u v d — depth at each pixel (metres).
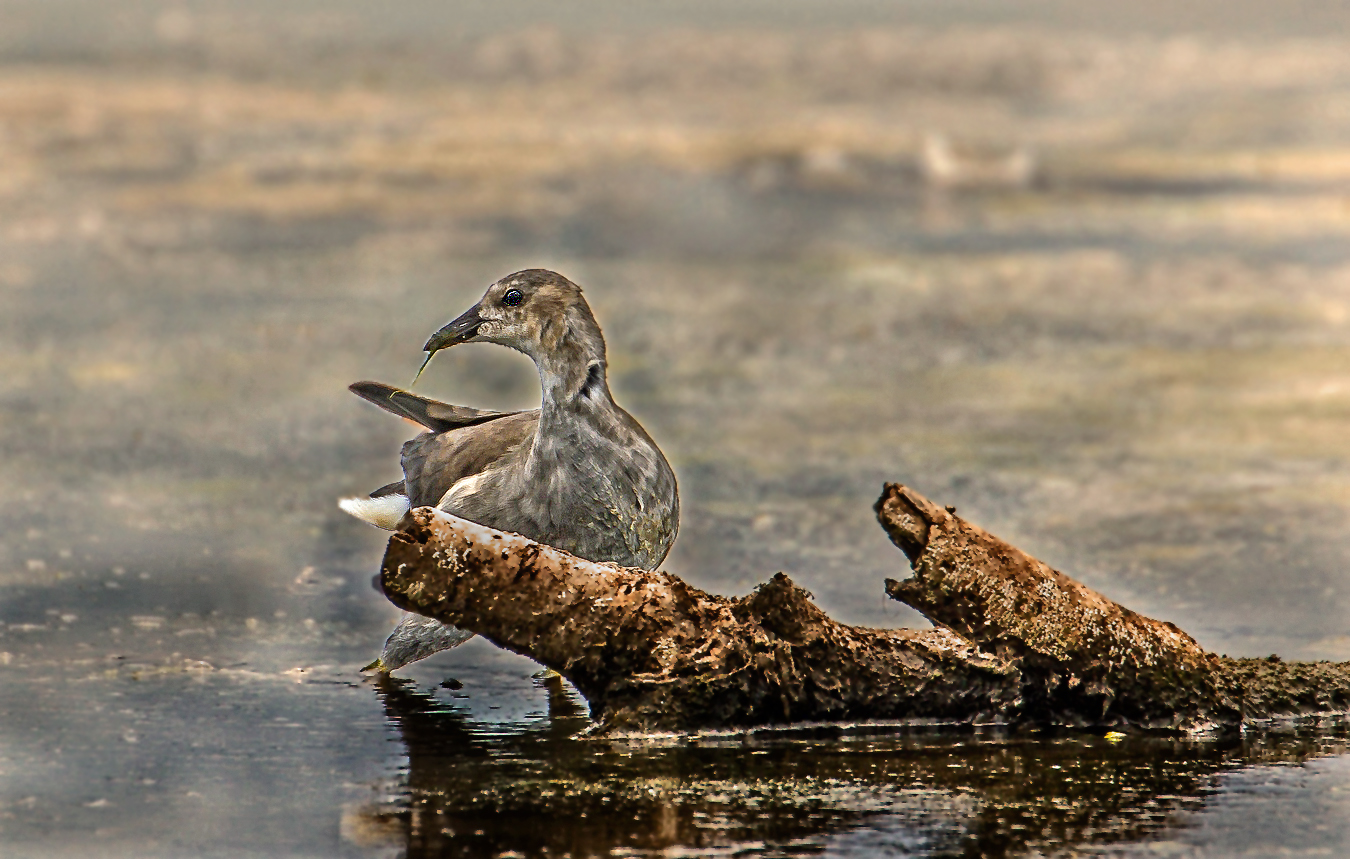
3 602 10.66
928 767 8.04
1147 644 8.72
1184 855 6.99
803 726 8.60
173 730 8.62
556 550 8.50
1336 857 6.98
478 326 9.91
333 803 7.62
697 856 6.95
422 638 9.52
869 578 11.25
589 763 8.11
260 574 11.47
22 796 7.69
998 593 8.70
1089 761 8.16
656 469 9.88
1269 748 8.35
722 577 11.27
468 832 7.26
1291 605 10.51
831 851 7.02
